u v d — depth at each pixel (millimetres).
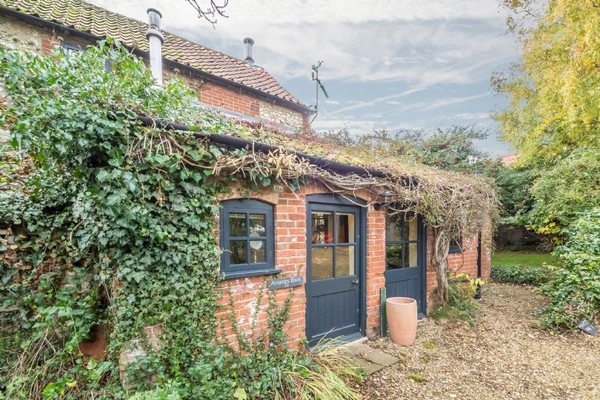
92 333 2949
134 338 2553
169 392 2309
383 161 4980
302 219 3756
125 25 7250
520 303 6293
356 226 4504
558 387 3277
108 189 2389
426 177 4824
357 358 3812
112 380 2617
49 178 3160
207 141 2871
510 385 3312
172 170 2611
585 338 4473
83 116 2264
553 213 7422
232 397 2648
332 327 4191
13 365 2854
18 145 2525
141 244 2568
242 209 3295
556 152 9055
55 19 5320
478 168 10266
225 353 2977
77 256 3158
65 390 2562
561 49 7762
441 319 5238
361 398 3000
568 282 5051
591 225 5535
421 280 5469
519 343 4371
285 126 7320
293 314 3654
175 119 2922
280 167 3188
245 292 3260
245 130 3932
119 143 2469
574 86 6684
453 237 5605
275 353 3324
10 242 3146
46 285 3129
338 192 4039
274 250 3539
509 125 10633
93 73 2590
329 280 4148
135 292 2559
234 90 7633
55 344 2932
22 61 2412
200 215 2900
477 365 3742
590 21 5812
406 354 3988
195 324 2783
